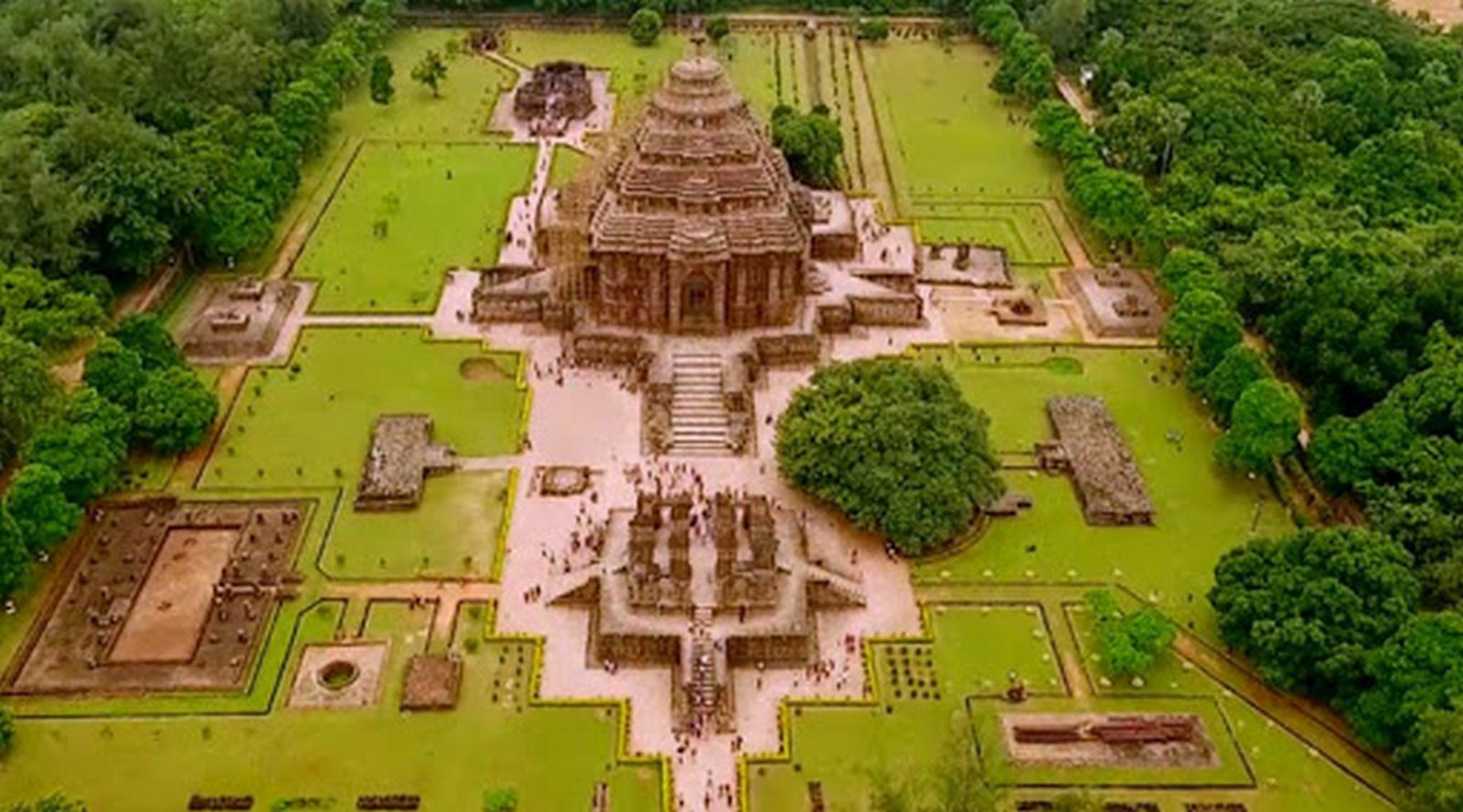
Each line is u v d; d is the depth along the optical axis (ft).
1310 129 578.66
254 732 296.71
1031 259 510.99
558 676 315.78
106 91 506.48
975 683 316.19
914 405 364.79
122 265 442.91
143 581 337.31
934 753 296.10
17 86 509.35
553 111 624.59
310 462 383.04
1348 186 533.96
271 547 349.82
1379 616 299.58
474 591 339.36
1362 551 309.83
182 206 452.76
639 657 320.50
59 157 441.27
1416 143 538.88
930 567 351.67
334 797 281.33
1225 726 306.35
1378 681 289.94
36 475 328.70
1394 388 380.99
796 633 319.88
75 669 310.45
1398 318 394.11
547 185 556.10
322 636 323.57
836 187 557.74
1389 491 344.49
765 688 314.35
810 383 391.45
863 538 361.30
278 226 515.50
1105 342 456.45
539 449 393.91
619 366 436.76
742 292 436.35
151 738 294.05
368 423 401.90
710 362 426.92
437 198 542.57
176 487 369.91
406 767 289.53
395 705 305.53
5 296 391.65
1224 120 554.05
